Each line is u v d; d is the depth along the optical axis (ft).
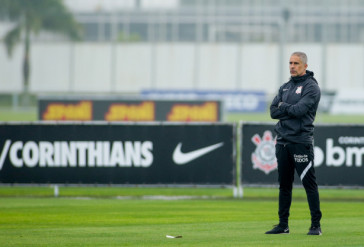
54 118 412.57
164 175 164.45
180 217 123.75
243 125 162.20
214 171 163.73
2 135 166.20
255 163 162.20
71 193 178.91
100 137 164.66
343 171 159.84
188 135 163.94
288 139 95.55
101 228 108.17
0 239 95.76
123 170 164.66
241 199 161.68
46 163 165.78
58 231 104.47
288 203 99.09
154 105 412.16
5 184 166.09
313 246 87.45
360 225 111.45
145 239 95.09
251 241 92.22
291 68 96.27
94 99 411.75
